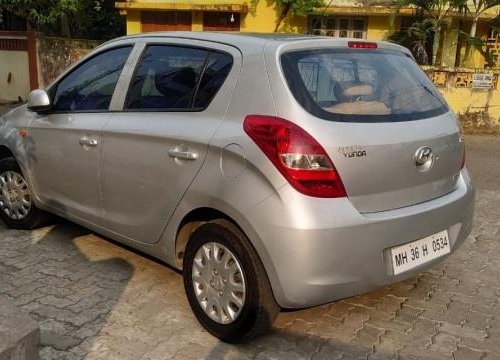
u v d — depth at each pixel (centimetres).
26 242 470
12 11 1413
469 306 383
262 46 323
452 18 1362
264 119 301
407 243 319
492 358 321
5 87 1429
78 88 436
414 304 383
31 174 467
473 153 982
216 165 315
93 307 362
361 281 301
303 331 343
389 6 1434
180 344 323
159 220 357
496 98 1178
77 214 432
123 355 310
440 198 345
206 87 341
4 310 268
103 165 393
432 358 319
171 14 1641
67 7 1404
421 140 326
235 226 312
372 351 324
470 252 484
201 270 335
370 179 303
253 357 313
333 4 1477
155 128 355
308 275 287
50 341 321
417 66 389
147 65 387
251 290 305
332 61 331
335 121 300
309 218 283
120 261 435
